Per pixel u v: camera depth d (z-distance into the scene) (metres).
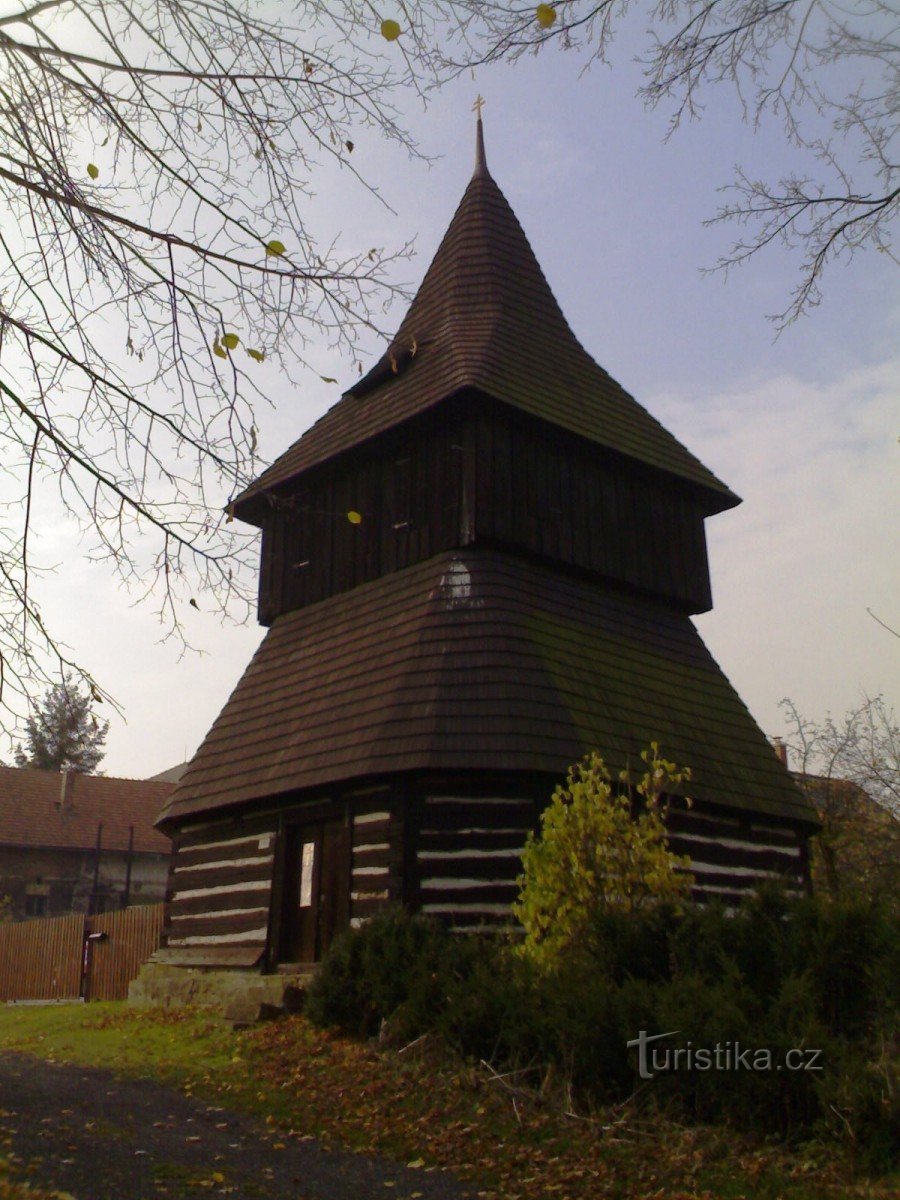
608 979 10.06
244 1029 12.99
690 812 16.20
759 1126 8.23
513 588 16.36
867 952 9.51
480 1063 10.01
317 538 19.16
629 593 18.88
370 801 14.76
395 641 16.06
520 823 14.20
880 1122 7.68
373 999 11.73
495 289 20.16
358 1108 9.47
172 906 17.58
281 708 17.25
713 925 10.14
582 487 18.27
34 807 41.09
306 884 15.59
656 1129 8.51
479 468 16.75
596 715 15.46
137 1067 11.49
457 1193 7.47
